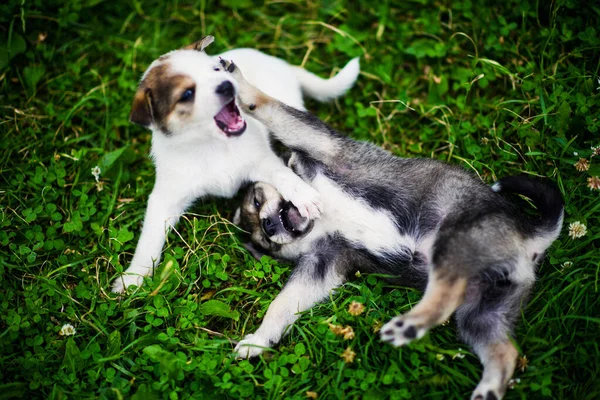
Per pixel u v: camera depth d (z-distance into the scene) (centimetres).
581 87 149
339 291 137
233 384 130
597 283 133
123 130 158
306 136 139
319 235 139
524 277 128
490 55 158
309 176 140
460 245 126
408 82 160
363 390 128
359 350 131
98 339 135
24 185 150
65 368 132
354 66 155
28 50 162
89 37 166
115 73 162
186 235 146
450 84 159
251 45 165
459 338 130
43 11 163
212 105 133
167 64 134
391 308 136
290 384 130
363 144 140
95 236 146
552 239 130
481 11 160
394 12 166
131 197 151
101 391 130
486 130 152
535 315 131
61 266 142
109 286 141
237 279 143
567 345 129
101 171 150
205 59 136
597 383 126
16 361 133
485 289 127
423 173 136
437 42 162
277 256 143
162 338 134
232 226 147
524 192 133
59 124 157
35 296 138
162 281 137
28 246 144
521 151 148
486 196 131
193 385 130
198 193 143
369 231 136
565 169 144
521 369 127
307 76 155
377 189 137
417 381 127
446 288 124
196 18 169
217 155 140
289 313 135
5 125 155
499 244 126
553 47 154
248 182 144
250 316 139
